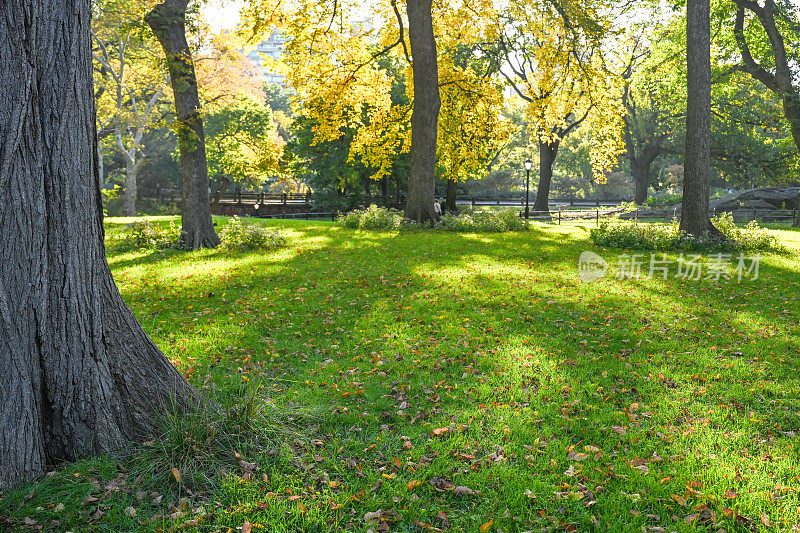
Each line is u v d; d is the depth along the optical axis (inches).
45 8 127.3
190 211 594.2
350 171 1189.1
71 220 134.1
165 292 363.6
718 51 1008.9
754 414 179.2
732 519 125.0
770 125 1215.6
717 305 333.4
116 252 575.8
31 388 130.7
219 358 233.8
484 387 200.8
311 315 305.6
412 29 778.8
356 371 219.9
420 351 243.6
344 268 458.9
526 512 128.4
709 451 156.0
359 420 176.2
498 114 993.5
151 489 132.7
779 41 911.7
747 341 258.1
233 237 597.0
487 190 2356.1
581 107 908.0
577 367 224.5
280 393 197.0
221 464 144.0
